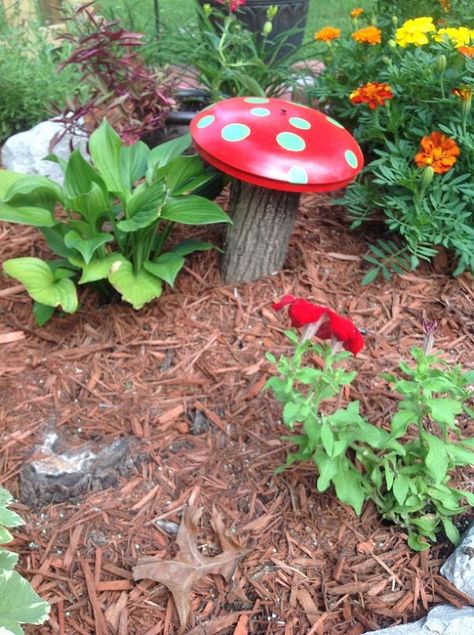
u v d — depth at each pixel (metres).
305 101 1.32
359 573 0.61
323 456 0.61
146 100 1.03
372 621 0.58
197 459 0.70
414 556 0.63
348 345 0.56
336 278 0.94
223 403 0.75
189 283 0.91
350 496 0.61
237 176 0.76
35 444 0.69
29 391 0.76
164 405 0.75
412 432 0.72
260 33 1.38
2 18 1.39
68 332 0.84
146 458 0.70
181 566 0.60
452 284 0.93
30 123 1.29
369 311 0.89
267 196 0.83
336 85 1.10
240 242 0.88
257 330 0.85
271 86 1.32
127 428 0.72
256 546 0.63
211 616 0.58
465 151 0.90
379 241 0.95
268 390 0.77
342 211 1.07
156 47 1.32
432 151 0.84
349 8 2.02
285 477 0.69
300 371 0.58
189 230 0.99
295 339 0.60
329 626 0.58
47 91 1.27
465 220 0.91
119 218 0.91
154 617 0.58
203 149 0.77
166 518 0.65
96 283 0.86
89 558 0.61
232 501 0.67
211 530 0.64
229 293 0.90
